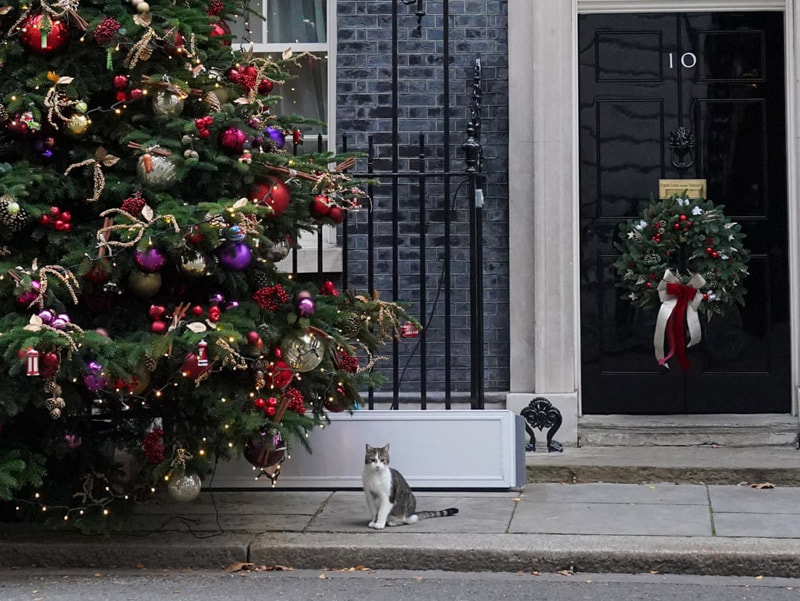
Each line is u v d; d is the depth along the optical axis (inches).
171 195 244.2
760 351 344.8
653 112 347.3
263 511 283.9
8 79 243.3
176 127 239.3
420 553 248.7
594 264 347.9
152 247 232.7
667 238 329.7
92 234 243.4
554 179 340.2
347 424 303.7
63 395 243.0
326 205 264.8
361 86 350.6
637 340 346.9
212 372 246.2
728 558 241.1
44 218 237.8
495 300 346.0
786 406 343.6
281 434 246.4
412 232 349.1
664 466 307.7
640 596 226.5
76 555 253.9
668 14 346.9
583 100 348.2
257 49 362.9
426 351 347.9
